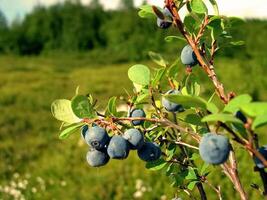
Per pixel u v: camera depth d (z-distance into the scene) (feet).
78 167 46.24
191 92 8.15
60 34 233.35
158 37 168.04
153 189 38.04
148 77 8.25
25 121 76.23
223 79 92.02
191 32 8.07
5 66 158.30
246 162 35.01
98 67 168.45
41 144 58.08
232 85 87.56
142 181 39.04
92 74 133.18
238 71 93.35
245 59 120.78
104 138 7.20
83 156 48.57
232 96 7.32
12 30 233.96
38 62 186.39
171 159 9.05
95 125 7.49
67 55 215.31
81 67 171.94
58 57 212.84
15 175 46.96
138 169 41.14
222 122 6.24
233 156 7.74
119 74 130.93
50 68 159.33
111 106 7.73
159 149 7.63
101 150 7.41
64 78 129.49
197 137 7.29
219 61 119.75
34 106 93.35
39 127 71.92
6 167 49.75
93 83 117.70
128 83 115.75
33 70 150.51
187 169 9.17
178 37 8.32
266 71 88.94
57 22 234.38
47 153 54.29
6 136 66.85
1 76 129.49
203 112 7.82
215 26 8.01
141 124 8.34
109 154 7.17
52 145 57.47
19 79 125.59
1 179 47.88
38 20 235.40
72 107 7.32
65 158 48.75
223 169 7.79
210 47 8.66
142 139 7.23
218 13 8.02
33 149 56.44
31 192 42.39
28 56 228.02
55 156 51.19
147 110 8.59
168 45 151.74
